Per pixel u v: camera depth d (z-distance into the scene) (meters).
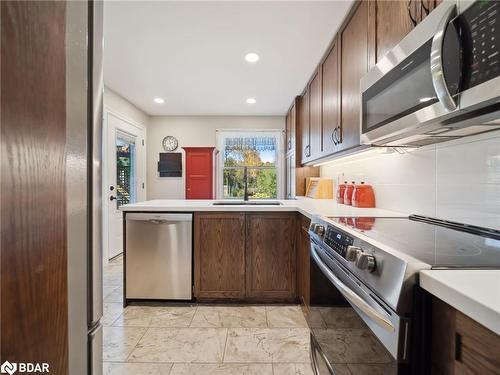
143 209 2.29
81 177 0.57
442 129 1.10
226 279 2.32
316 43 2.39
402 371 0.67
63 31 0.51
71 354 0.54
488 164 1.13
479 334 0.49
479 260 0.71
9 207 0.39
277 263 2.32
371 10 1.57
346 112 1.96
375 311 0.79
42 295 0.46
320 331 1.37
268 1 1.85
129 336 1.85
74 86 0.55
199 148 4.71
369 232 1.08
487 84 0.71
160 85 3.44
